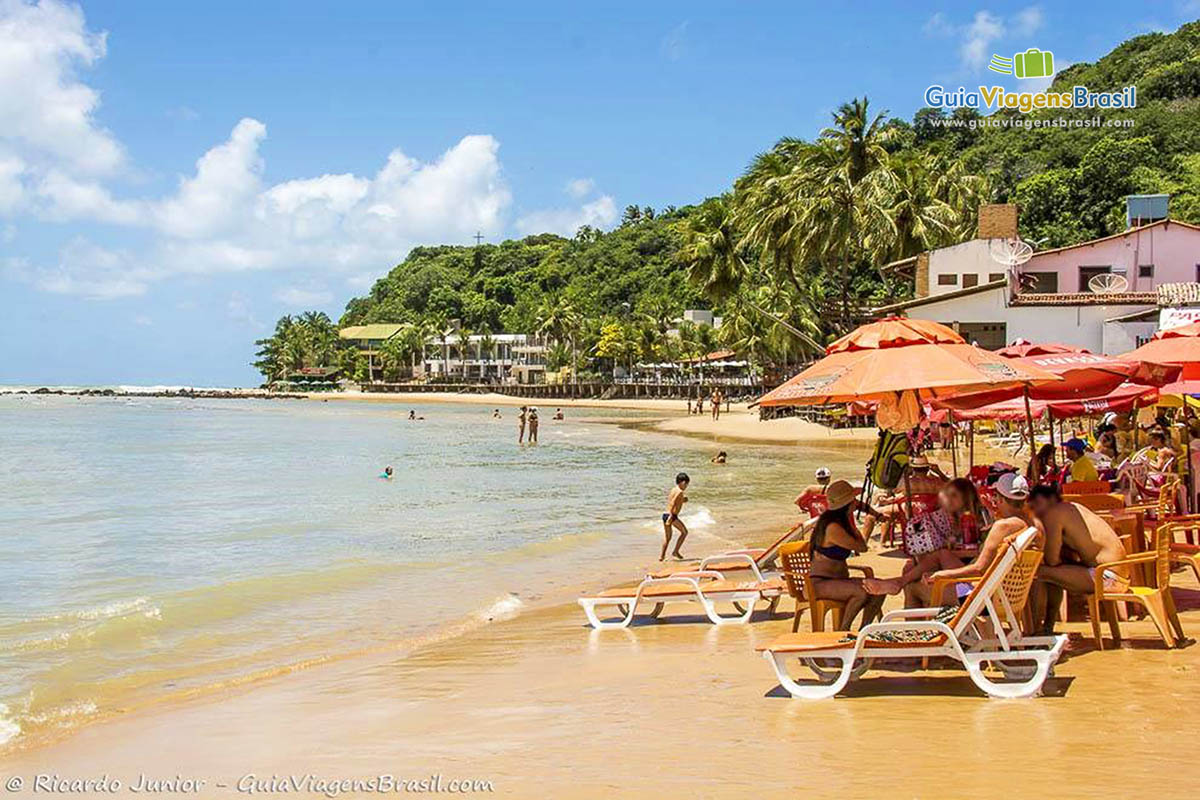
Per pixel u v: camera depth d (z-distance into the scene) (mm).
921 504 12281
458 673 10438
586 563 18406
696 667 9758
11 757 8180
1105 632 9383
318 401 163125
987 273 48969
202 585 16391
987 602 7727
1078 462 13727
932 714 7203
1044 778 5660
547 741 7371
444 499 29672
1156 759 5906
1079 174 76562
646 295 157750
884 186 51969
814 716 7426
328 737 8172
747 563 14234
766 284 86500
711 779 6086
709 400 117625
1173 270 43406
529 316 169625
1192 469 14734
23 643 12477
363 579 16938
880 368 9062
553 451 50469
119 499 30266
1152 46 107312
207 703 9789
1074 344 40062
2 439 64375
